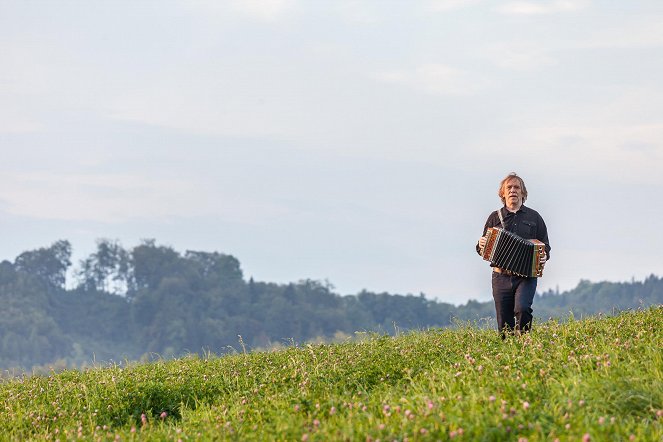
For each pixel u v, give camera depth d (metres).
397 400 14.96
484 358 17.23
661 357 15.77
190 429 15.30
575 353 16.80
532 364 16.20
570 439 11.73
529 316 21.31
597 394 13.88
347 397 16.03
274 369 20.16
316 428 13.48
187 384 19.58
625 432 12.16
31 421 17.95
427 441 12.20
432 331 24.45
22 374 24.34
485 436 12.22
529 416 12.91
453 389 14.99
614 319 21.77
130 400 18.73
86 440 15.73
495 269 21.89
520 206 21.95
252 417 15.20
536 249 21.08
